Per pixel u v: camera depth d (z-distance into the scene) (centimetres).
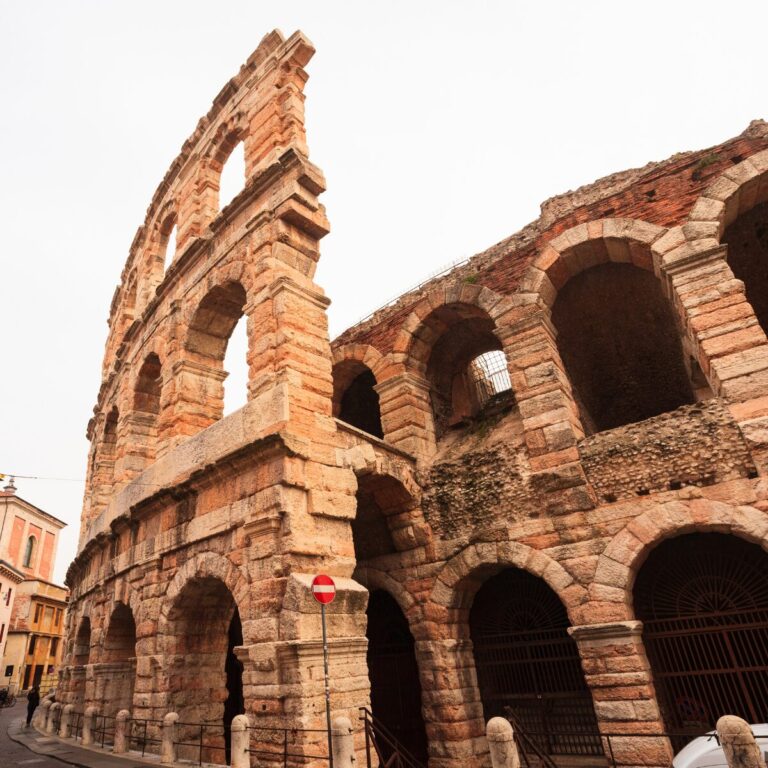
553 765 1018
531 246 1752
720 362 1294
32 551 6588
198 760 1368
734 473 1209
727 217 1515
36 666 5934
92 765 1309
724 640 1246
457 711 1441
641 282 1858
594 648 1252
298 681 1077
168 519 1597
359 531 1777
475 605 1695
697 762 823
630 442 1354
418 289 2045
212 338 1961
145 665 1509
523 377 1587
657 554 1430
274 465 1287
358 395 2500
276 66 2006
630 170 1712
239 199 1817
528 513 1456
